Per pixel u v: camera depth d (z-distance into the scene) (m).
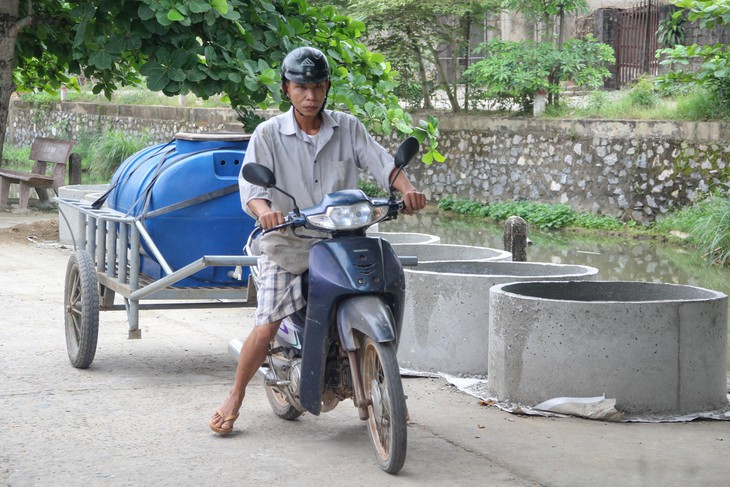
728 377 6.63
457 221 18.89
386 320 4.04
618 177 17.44
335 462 4.40
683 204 16.48
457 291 6.31
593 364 5.32
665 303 5.32
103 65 9.19
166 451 4.53
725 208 14.53
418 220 19.05
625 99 18.92
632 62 23.22
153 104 28.83
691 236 15.57
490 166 19.67
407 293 6.48
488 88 20.66
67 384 5.80
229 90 9.52
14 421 4.98
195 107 26.36
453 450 4.59
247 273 6.21
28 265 10.74
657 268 13.51
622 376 5.30
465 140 20.17
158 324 7.94
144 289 5.69
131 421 5.03
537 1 20.09
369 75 10.62
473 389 5.94
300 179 4.52
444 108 22.47
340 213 4.11
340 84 9.84
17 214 15.91
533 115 19.73
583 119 17.98
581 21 24.70
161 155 6.43
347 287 4.09
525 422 5.16
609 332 5.30
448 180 20.50
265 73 9.12
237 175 6.15
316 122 4.54
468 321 6.30
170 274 5.51
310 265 4.23
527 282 6.02
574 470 4.31
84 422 4.99
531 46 19.95
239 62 9.36
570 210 17.88
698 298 5.85
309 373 4.31
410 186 4.36
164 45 9.38
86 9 9.48
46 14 12.76
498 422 5.15
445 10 20.12
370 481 4.14
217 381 6.00
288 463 4.38
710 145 16.17
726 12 14.34
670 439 4.87
